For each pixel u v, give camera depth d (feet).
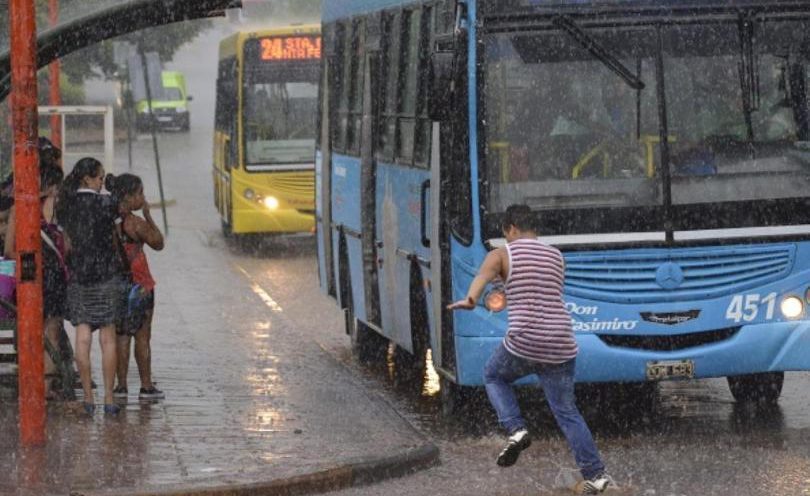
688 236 51.55
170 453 47.14
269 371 65.87
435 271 54.39
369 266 66.33
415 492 44.21
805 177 52.29
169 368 65.87
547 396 44.52
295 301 93.30
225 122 133.69
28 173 47.42
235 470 44.65
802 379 64.75
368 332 70.64
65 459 46.09
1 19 122.93
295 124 124.88
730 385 59.41
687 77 51.96
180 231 143.74
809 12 52.49
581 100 51.72
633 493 43.57
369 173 66.18
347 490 44.45
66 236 53.36
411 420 56.80
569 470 45.85
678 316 51.49
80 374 54.24
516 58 51.62
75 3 160.97
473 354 51.62
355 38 70.03
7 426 51.39
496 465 48.21
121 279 53.93
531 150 51.55
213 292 97.35
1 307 57.41
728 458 48.57
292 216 124.47
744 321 51.88
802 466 47.11
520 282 44.42
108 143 92.94
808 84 52.54
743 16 52.08
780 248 52.03
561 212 51.29
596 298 51.21
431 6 56.59
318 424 52.60
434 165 54.19
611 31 51.75
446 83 51.21
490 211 51.39
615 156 51.72
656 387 62.13
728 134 52.06
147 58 143.95
